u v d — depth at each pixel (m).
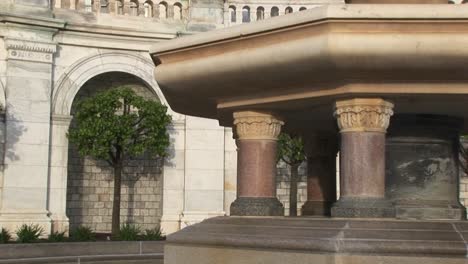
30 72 25.89
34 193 25.58
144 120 25.69
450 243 8.81
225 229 10.27
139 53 27.97
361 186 9.62
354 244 8.88
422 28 8.91
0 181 25.16
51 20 26.11
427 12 8.80
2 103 25.42
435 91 9.53
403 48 8.92
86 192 28.67
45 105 26.09
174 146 28.20
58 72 26.56
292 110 11.13
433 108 10.70
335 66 9.22
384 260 8.80
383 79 9.48
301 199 29.66
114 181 26.95
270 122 11.00
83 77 27.02
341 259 8.83
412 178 11.34
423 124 11.38
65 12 26.84
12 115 25.44
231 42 9.98
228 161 28.58
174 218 27.92
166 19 28.28
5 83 25.53
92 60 27.22
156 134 25.81
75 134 25.44
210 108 12.21
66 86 26.67
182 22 28.50
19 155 25.45
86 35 27.06
